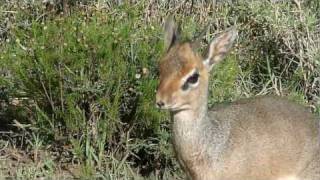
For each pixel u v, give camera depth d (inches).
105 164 77.5
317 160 70.8
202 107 66.8
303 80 87.0
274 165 69.2
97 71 77.5
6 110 82.7
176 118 66.9
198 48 68.9
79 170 78.0
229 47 68.1
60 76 77.3
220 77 80.4
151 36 81.2
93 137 78.2
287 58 88.7
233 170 68.1
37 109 78.6
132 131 78.8
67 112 77.9
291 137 69.5
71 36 78.4
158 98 64.9
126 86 77.9
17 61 79.0
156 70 78.0
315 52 87.4
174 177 77.9
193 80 65.6
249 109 69.8
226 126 68.2
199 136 67.0
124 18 85.9
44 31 79.0
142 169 78.9
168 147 77.6
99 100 77.1
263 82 87.9
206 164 67.7
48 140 80.0
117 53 77.7
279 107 70.7
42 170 77.5
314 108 83.4
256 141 68.4
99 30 79.1
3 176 76.0
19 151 80.4
